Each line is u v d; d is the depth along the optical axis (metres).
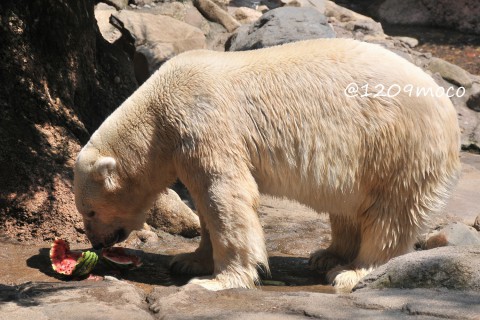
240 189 9.70
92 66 15.22
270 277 10.82
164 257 11.60
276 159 9.86
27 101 13.41
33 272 10.52
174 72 10.05
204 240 10.88
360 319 7.50
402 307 7.78
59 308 8.09
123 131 10.11
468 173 18.05
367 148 9.79
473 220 14.14
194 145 9.72
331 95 9.73
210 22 24.00
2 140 12.56
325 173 9.83
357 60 9.91
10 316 7.82
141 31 20.47
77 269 10.18
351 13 27.73
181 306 8.27
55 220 11.95
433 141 9.86
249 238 9.75
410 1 29.47
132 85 16.19
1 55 13.35
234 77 9.84
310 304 8.07
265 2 28.23
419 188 9.92
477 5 28.48
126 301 8.47
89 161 10.12
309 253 12.07
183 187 14.94
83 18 14.74
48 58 14.02
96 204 10.28
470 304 7.71
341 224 11.07
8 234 11.80
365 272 10.20
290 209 14.37
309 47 10.10
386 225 10.02
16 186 12.16
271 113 9.77
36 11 13.77
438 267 8.41
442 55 26.86
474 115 22.41
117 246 11.86
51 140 13.23
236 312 7.95
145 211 10.75
